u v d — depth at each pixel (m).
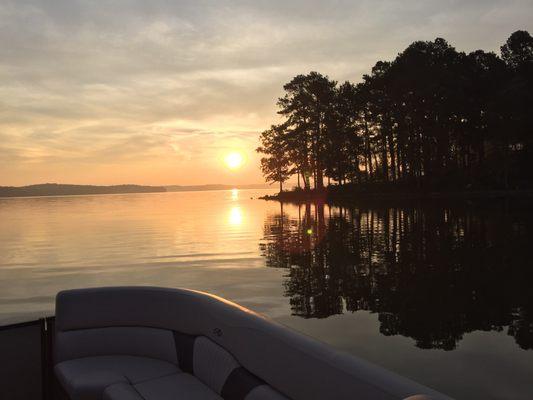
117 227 25.16
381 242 15.15
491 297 7.49
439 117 52.41
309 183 69.25
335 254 12.91
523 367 4.54
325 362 1.90
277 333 2.25
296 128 64.56
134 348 3.06
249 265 11.52
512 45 59.12
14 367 2.86
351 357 1.87
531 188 51.00
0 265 12.43
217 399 2.48
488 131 51.88
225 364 2.54
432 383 4.21
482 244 13.81
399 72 54.31
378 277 9.43
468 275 9.35
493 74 55.78
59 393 2.94
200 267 11.40
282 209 40.00
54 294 8.68
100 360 2.98
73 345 3.00
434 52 56.31
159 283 9.52
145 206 61.28
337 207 38.62
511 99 49.09
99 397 2.61
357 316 6.57
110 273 10.84
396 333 5.75
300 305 7.31
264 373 2.27
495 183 52.03
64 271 11.27
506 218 22.09
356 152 60.56
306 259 12.20
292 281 9.30
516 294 7.63
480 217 23.22
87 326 3.06
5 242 18.52
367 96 57.19
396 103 54.19
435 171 54.06
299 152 65.94
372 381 1.66
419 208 32.31
